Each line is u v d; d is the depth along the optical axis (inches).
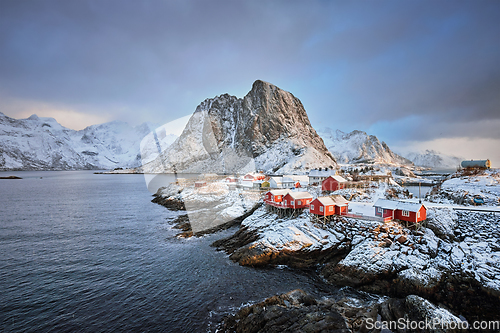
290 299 805.9
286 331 647.8
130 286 1013.2
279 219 1628.9
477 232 1246.9
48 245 1441.9
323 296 986.1
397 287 1007.6
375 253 1144.2
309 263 1240.2
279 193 1727.4
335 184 2215.8
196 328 785.6
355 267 1098.7
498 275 934.4
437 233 1305.4
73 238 1561.3
